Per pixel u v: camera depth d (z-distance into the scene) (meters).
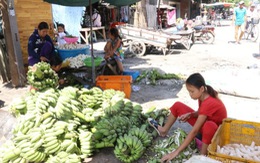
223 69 7.53
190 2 28.56
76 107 3.66
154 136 3.72
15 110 3.71
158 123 3.99
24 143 3.08
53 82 4.20
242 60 8.78
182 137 3.34
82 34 14.11
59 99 3.53
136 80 6.65
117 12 17.66
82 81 5.68
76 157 3.11
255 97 5.18
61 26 8.69
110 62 6.37
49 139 3.12
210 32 12.66
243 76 6.25
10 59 6.19
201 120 2.90
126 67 8.34
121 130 3.44
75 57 5.93
